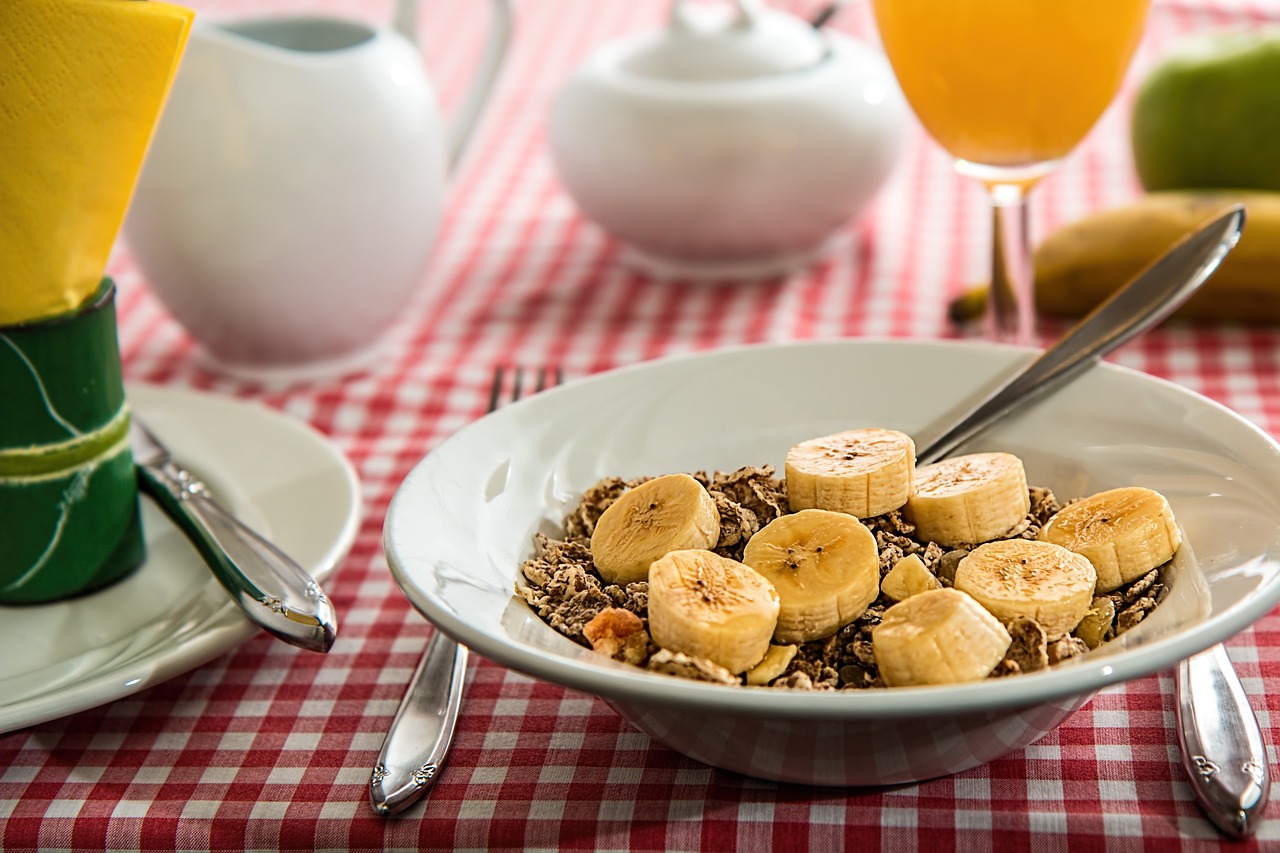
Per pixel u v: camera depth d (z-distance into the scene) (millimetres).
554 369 729
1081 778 498
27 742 538
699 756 495
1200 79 837
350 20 801
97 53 536
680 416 597
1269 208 749
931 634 465
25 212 550
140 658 533
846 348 606
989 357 595
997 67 623
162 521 639
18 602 592
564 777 511
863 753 472
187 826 501
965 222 952
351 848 497
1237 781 476
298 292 754
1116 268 751
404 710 527
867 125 828
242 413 688
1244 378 725
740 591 485
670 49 850
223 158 721
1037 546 506
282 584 540
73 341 570
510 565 531
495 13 825
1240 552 495
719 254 859
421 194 768
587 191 855
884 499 527
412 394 766
